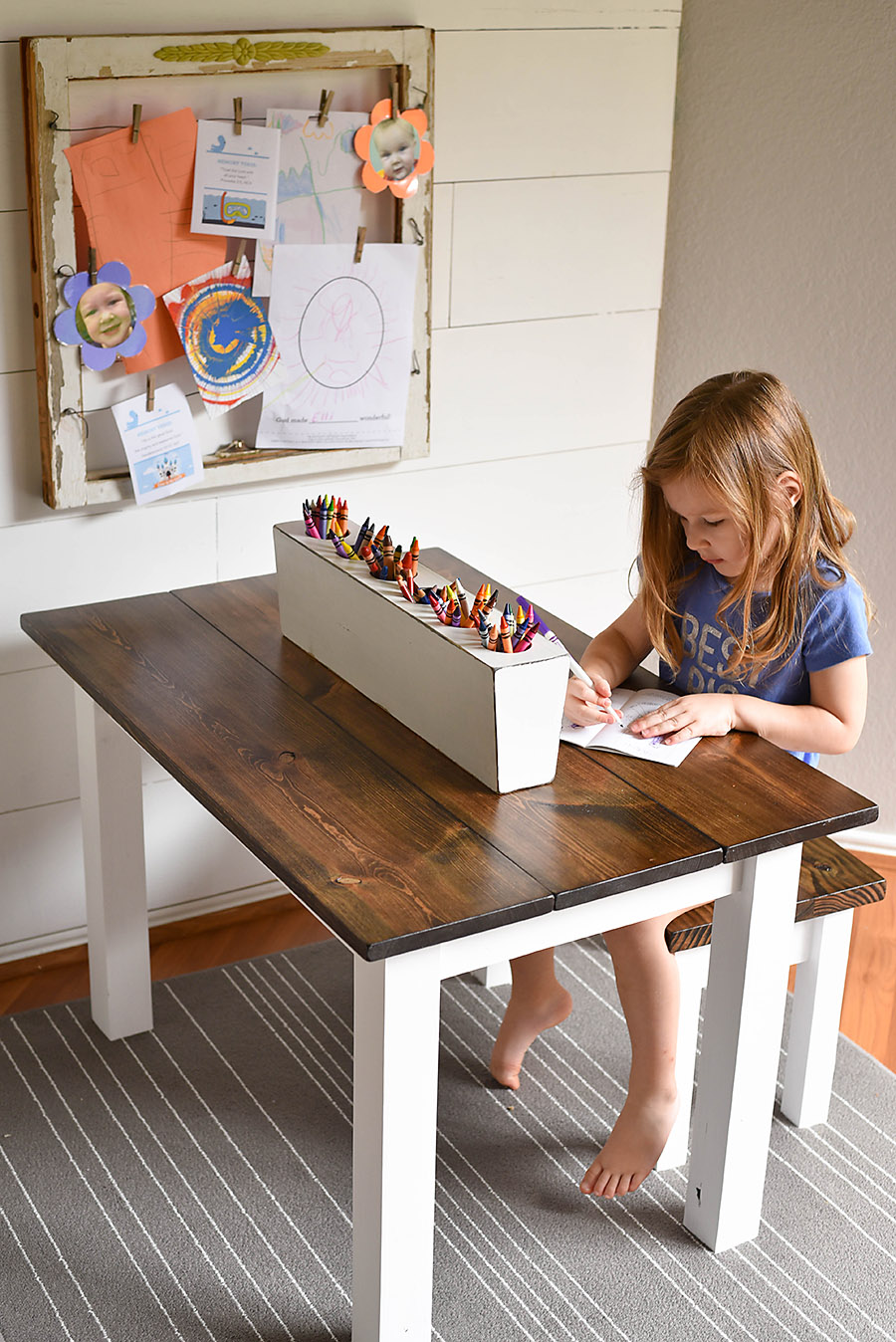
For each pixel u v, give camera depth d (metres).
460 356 2.33
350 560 1.72
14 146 1.89
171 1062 2.05
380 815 1.47
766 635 1.73
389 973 1.33
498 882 1.36
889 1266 1.74
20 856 2.23
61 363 1.97
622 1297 1.69
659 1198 1.84
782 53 2.25
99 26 1.90
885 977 2.30
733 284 2.42
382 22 2.08
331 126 2.06
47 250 1.91
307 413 2.20
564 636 1.97
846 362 2.37
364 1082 1.42
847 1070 2.07
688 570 1.83
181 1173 1.85
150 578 2.20
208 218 2.01
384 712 1.69
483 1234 1.77
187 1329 1.63
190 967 2.28
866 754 2.56
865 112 2.22
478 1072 2.04
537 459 2.47
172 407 2.08
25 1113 1.95
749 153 2.33
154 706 1.69
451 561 2.10
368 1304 1.52
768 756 1.64
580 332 2.42
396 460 2.30
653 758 1.62
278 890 2.47
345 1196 1.82
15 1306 1.65
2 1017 2.14
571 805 1.51
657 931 1.68
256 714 1.68
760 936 1.58
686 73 2.34
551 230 2.32
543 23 2.19
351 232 2.14
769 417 1.66
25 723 2.16
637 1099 1.74
